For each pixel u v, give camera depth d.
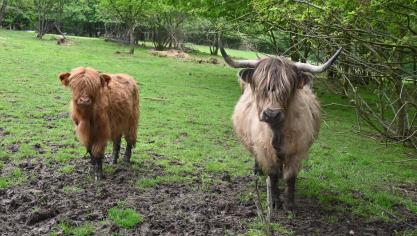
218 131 11.43
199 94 17.47
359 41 7.22
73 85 6.50
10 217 5.48
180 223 5.56
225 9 17.84
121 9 35.50
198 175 7.67
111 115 7.16
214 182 7.29
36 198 6.02
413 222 6.33
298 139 5.70
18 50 25.06
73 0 50.84
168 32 41.06
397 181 8.60
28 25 52.53
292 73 5.17
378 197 7.20
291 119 5.58
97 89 6.57
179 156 8.76
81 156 8.22
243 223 5.67
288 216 5.97
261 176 7.73
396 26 7.29
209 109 14.45
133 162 8.10
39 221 5.41
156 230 5.38
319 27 7.52
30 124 10.34
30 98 13.21
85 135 6.82
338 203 6.80
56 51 27.16
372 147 11.40
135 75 21.17
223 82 21.89
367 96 18.97
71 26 56.56
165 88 18.19
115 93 7.25
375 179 8.53
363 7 6.79
